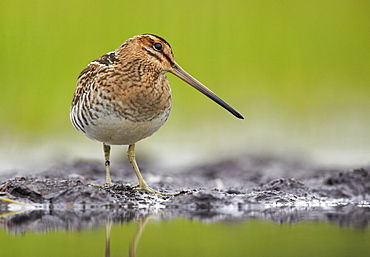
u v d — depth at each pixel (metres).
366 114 20.64
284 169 12.94
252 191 9.51
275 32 21.59
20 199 8.24
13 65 19.02
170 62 9.05
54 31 19.36
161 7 20.34
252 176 11.97
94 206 8.27
